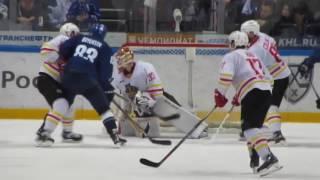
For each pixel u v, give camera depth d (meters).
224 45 23.22
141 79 18.38
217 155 15.82
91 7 23.16
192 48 22.42
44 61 16.88
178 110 18.78
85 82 16.27
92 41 16.52
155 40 24.16
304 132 21.00
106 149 16.45
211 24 24.72
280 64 17.70
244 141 18.59
